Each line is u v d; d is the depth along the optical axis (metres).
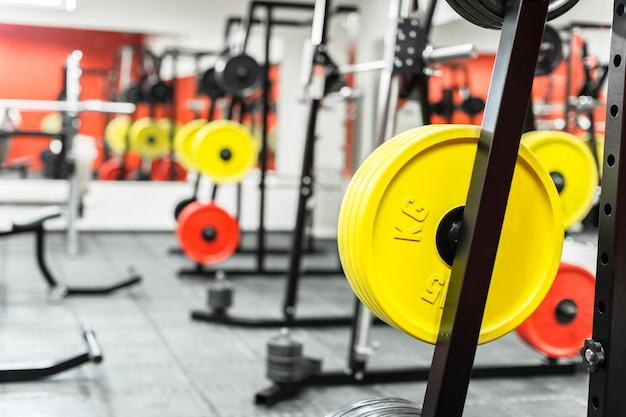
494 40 4.98
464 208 1.61
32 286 5.34
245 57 5.59
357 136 7.71
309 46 4.26
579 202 3.15
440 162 1.67
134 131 8.08
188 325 4.46
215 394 3.28
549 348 3.24
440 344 1.63
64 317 4.52
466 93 5.43
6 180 7.67
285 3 5.80
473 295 1.58
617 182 1.62
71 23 7.89
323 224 8.51
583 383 3.57
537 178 1.72
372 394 3.34
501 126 1.56
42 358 3.68
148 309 4.82
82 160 6.47
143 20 8.02
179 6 8.08
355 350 3.46
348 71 3.98
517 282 1.75
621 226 1.62
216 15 8.15
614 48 1.64
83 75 8.05
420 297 1.68
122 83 8.09
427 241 1.68
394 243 1.66
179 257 6.84
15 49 7.84
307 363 3.44
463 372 1.60
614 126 1.64
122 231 8.22
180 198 8.31
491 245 1.58
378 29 7.32
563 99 4.53
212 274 6.03
